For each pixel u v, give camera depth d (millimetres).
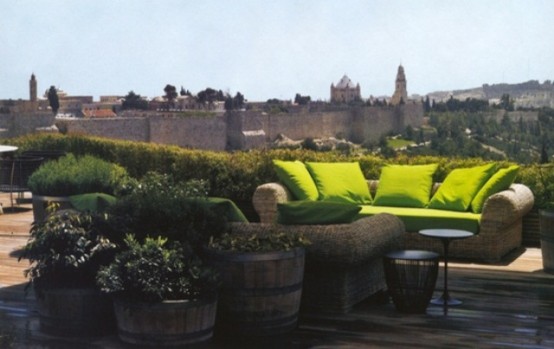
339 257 5156
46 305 4922
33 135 13883
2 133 55969
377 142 90875
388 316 5383
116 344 4668
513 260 7691
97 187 7934
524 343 4746
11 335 4844
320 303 5461
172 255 4590
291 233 5129
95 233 5020
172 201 5191
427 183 8398
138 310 4457
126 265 4516
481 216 7547
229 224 5324
